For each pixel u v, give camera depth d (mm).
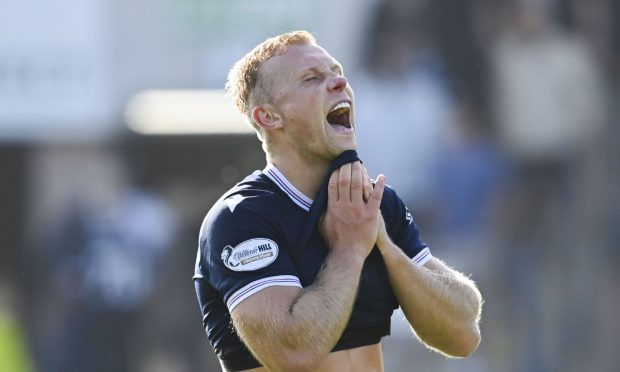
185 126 37594
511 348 36875
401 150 37219
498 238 37469
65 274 38875
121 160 38406
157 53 36625
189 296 38344
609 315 37156
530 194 37812
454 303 13719
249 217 13078
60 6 36469
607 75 37938
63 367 38594
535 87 37781
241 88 13828
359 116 37281
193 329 38250
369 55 36906
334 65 13570
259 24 36281
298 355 12469
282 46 13672
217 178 38406
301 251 13133
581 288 37375
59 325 38750
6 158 38406
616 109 37906
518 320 37062
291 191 13414
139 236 38281
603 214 37594
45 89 36844
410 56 37219
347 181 13180
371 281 13359
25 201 39000
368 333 13438
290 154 13531
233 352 13305
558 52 37969
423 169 37344
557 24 38094
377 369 13539
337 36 36719
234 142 38156
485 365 36500
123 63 36719
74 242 38812
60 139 37750
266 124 13547
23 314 39094
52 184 38844
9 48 36531
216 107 37219
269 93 13492
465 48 37438
